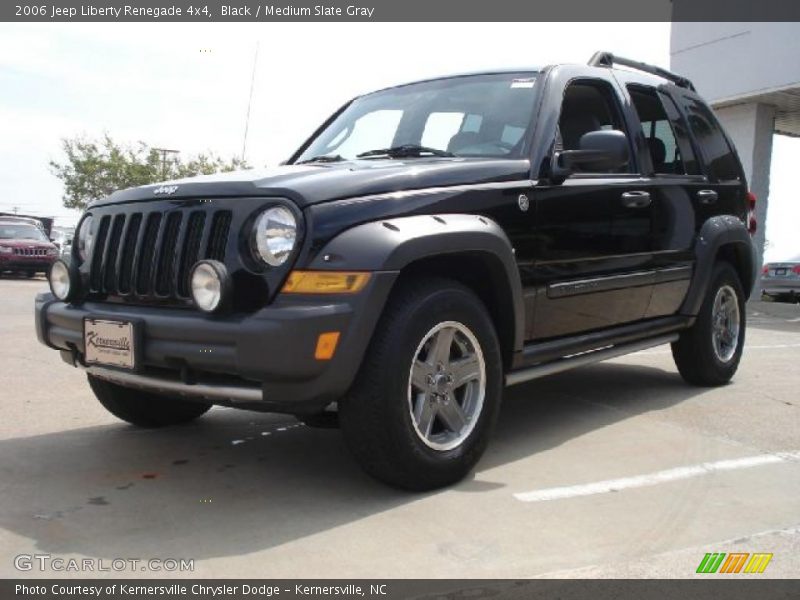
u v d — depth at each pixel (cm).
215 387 293
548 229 374
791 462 365
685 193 485
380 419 295
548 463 361
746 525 286
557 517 292
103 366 329
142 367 309
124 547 264
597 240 406
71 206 3591
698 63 1459
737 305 545
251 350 276
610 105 450
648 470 351
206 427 429
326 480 336
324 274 284
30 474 344
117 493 319
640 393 517
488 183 347
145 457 371
